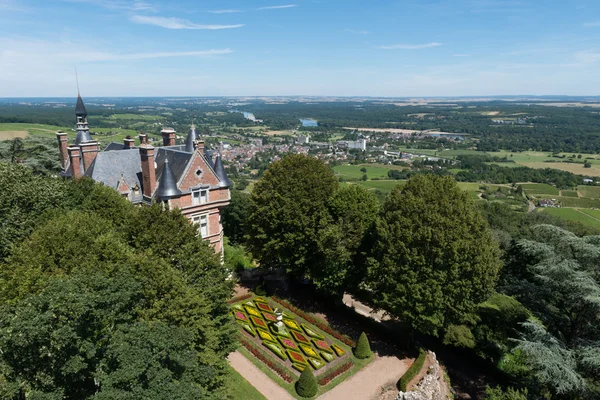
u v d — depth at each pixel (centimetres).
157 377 2305
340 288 5572
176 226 3756
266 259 6012
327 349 4628
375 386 4144
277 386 4066
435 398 4019
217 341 3238
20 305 2317
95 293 2383
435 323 4278
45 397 2114
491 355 4956
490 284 4422
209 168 5647
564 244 3991
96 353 2445
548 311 4056
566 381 3059
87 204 4497
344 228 5322
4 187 4019
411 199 4609
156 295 2983
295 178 5703
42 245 3148
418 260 4362
